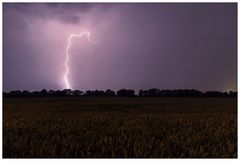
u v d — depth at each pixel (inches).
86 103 2017.7
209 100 2539.4
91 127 561.0
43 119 713.0
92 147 348.8
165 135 458.9
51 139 394.0
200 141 392.5
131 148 339.3
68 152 318.0
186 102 2217.0
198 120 701.9
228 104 1946.4
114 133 470.3
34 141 382.0
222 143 375.9
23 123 585.3
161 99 2731.3
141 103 2059.5
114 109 1476.4
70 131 495.8
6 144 350.0
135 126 567.5
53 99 2566.4
